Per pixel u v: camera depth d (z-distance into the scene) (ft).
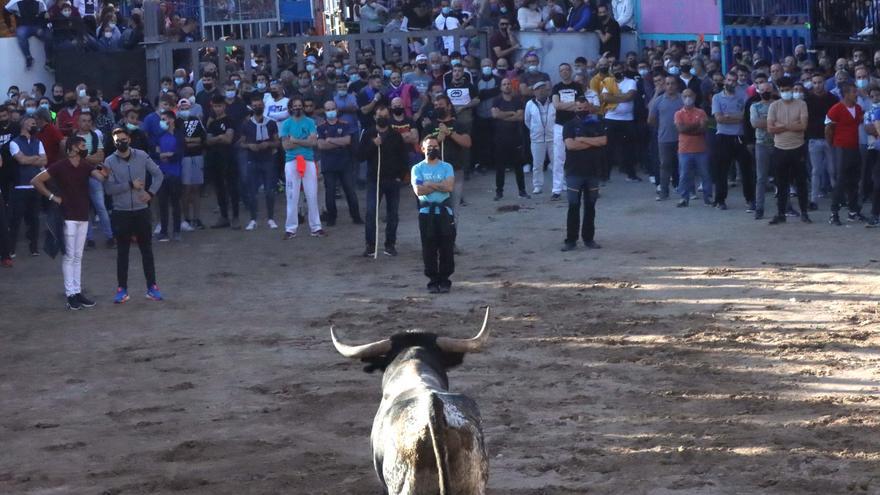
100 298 53.88
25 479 31.07
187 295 53.83
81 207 51.62
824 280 50.29
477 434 20.39
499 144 75.41
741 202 70.59
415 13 99.66
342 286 54.29
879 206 60.75
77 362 43.16
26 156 63.57
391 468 20.26
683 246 59.21
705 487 28.37
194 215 71.51
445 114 60.08
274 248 64.44
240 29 104.22
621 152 80.53
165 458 32.40
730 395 35.55
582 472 29.76
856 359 38.70
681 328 43.75
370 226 60.29
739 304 46.98
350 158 69.56
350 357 23.79
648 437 32.09
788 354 39.70
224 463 31.71
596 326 44.57
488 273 55.36
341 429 34.22
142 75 90.74
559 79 93.20
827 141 62.34
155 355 43.55
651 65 82.79
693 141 69.36
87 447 33.68
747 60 79.82
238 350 43.73
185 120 69.05
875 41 81.82
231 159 70.18
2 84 88.94
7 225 62.80
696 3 90.07
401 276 55.88
